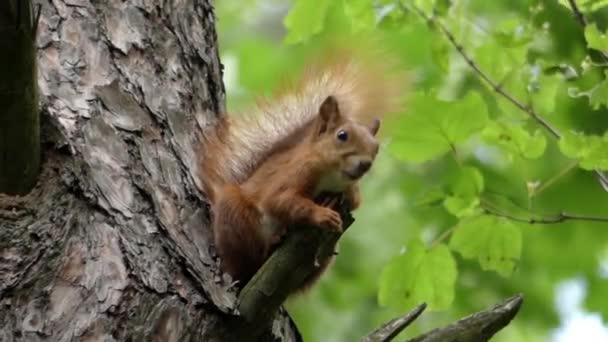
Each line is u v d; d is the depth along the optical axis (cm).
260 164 888
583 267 1622
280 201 823
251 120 912
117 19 945
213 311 775
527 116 1058
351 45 960
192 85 963
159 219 818
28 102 720
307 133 898
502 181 1494
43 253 752
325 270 879
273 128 909
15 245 748
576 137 956
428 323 1642
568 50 1183
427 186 1612
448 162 1600
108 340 739
